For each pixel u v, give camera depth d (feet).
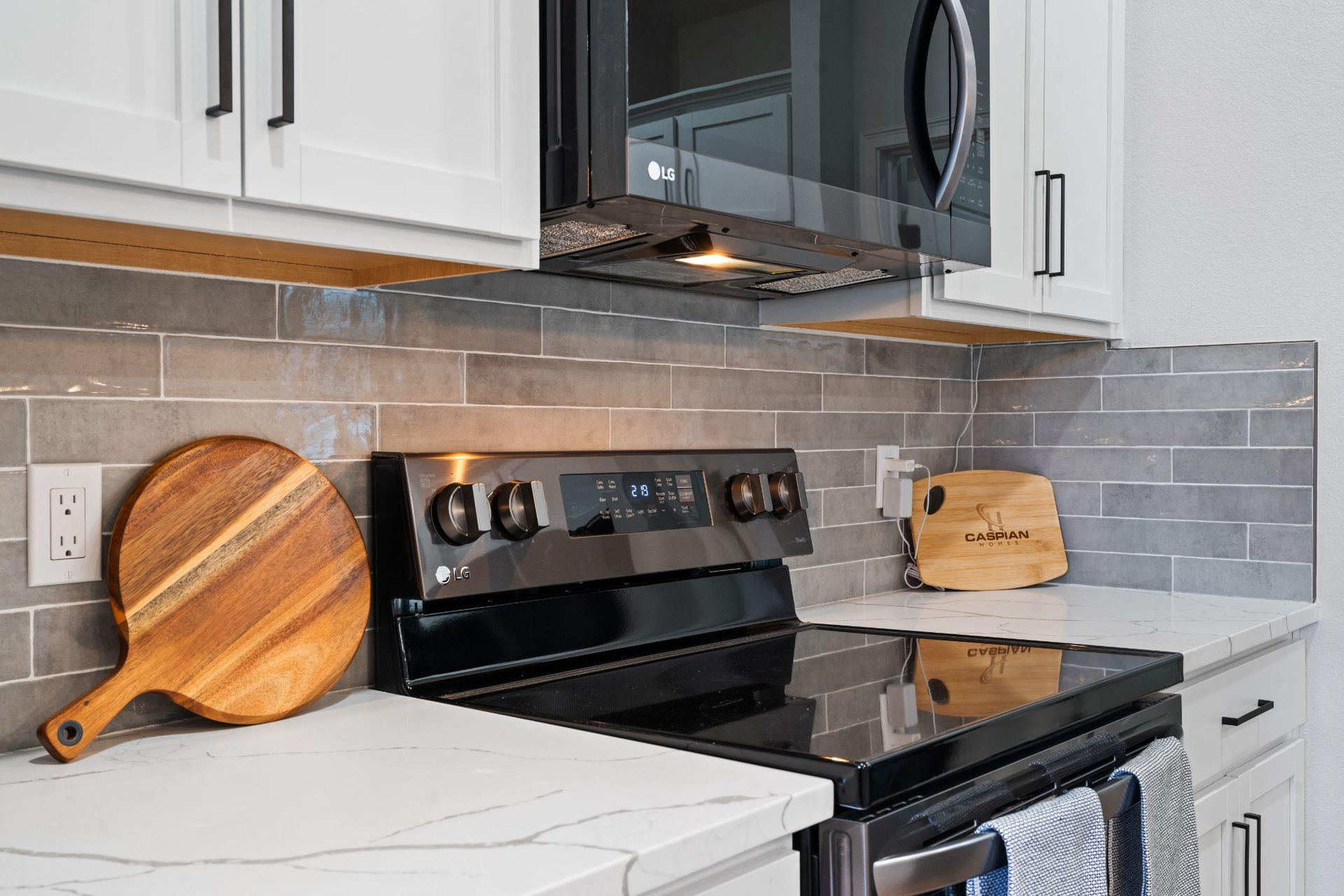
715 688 4.41
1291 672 6.52
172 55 2.99
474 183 3.68
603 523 5.02
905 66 4.96
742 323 6.28
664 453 5.43
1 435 3.58
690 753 3.47
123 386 3.84
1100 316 7.13
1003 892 3.44
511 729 3.81
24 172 2.77
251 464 3.94
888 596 7.16
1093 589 7.54
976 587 7.41
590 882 2.45
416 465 4.41
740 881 2.96
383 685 4.46
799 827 3.05
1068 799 3.62
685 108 3.98
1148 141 7.34
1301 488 6.79
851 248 4.86
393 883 2.39
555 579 4.77
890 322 6.60
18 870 2.50
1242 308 7.02
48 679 3.68
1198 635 5.60
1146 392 7.39
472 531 4.43
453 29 3.63
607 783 3.14
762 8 4.28
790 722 3.75
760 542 5.74
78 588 3.76
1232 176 7.04
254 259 3.97
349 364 4.48
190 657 3.72
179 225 3.05
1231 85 7.04
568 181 3.95
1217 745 5.61
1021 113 6.32
